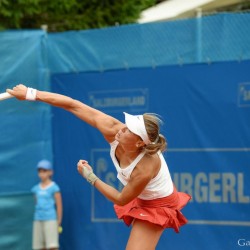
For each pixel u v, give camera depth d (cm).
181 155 1566
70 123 1723
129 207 1041
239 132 1499
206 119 1538
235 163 1503
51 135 1750
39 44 1738
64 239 1730
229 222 1505
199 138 1545
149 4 2095
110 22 2012
